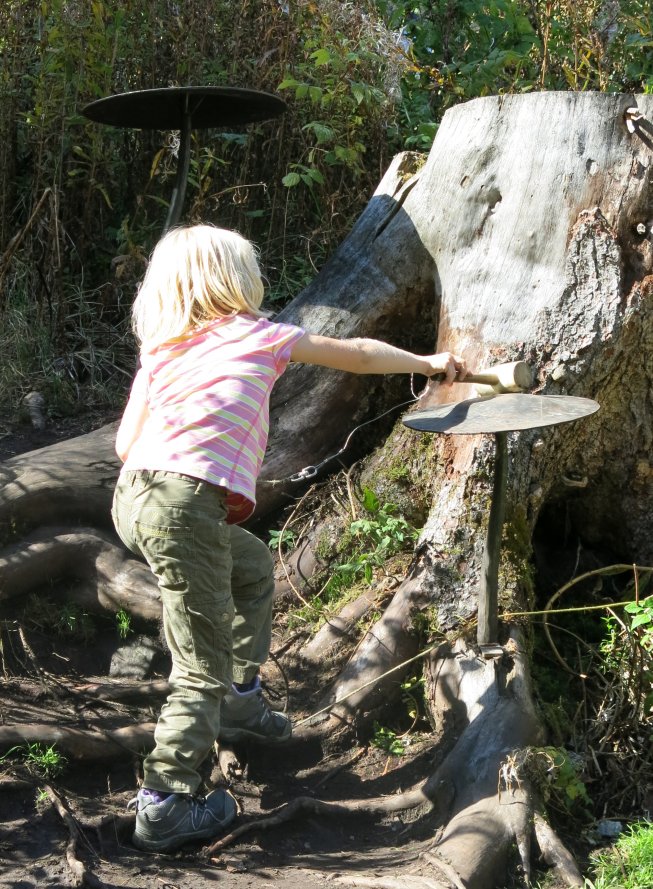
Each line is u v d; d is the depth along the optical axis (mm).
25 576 3650
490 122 3801
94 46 5301
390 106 5625
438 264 3990
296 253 5602
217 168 5629
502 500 3035
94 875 2537
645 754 3240
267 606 3041
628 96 3600
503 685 3146
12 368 5012
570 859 2721
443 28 6270
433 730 3229
